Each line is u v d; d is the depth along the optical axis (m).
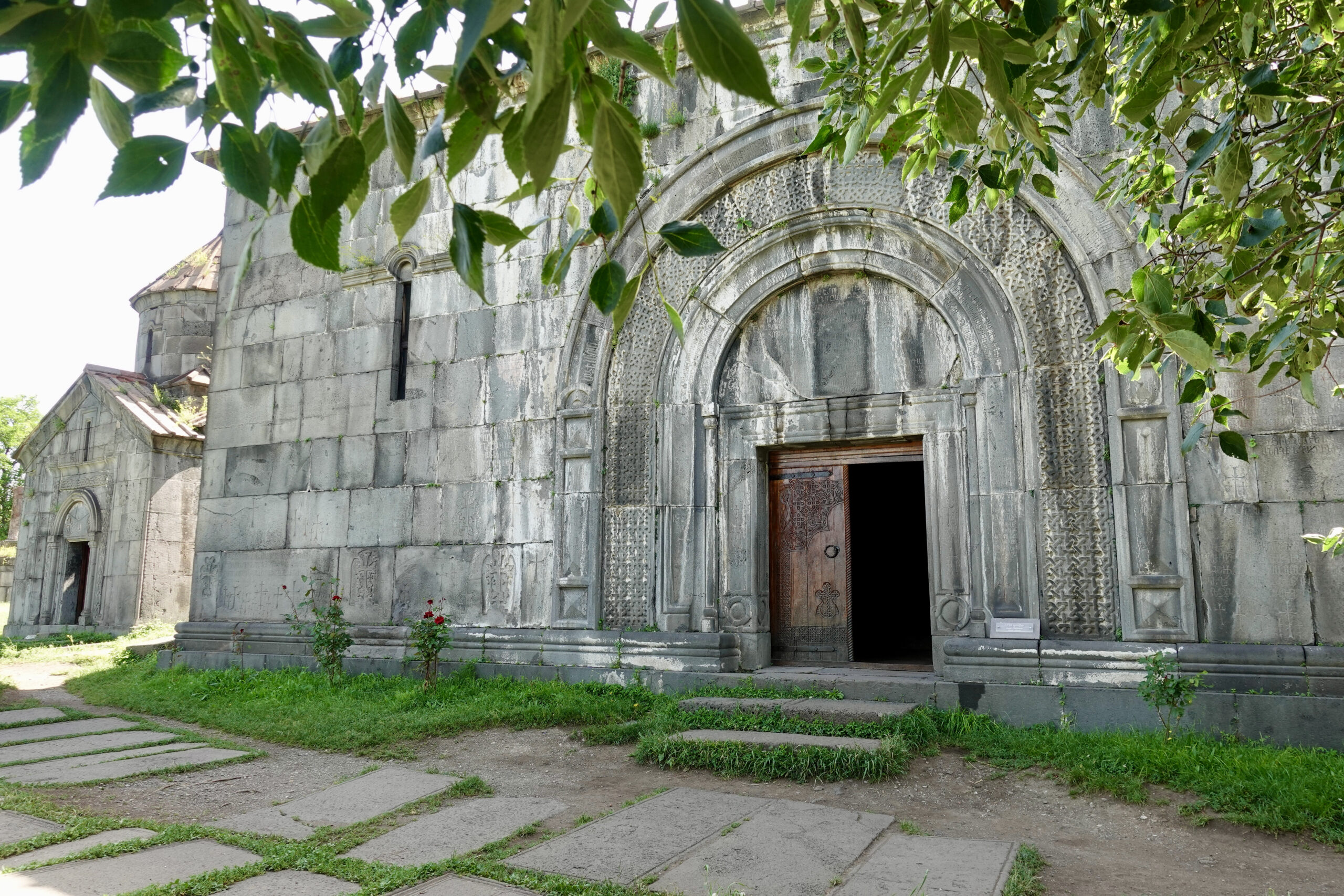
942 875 4.38
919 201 8.84
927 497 8.65
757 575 9.30
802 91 9.40
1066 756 6.49
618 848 4.88
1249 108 3.46
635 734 7.72
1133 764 6.16
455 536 10.57
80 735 8.43
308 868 4.63
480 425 10.66
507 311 10.73
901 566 16.25
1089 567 7.73
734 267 9.65
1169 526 7.43
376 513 11.12
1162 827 5.29
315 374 11.89
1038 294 8.25
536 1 1.09
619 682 9.25
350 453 11.43
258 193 1.41
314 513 11.53
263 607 11.68
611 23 1.32
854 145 3.40
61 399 20.97
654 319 9.97
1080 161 8.05
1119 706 7.28
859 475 16.30
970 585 8.25
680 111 10.05
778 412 9.43
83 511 20.16
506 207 10.92
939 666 8.33
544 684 9.29
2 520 35.22
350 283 11.78
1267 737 6.76
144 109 1.45
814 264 9.34
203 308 23.44
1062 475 7.93
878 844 4.98
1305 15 3.95
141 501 18.61
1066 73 3.61
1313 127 3.57
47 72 1.26
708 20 1.14
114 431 19.73
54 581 20.36
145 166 1.38
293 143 1.50
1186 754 6.14
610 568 9.73
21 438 35.41
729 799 5.88
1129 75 4.09
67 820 5.39
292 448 11.86
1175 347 2.60
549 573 9.99
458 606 10.40
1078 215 8.06
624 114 1.35
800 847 4.86
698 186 9.80
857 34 2.35
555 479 10.09
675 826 5.27
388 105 1.47
